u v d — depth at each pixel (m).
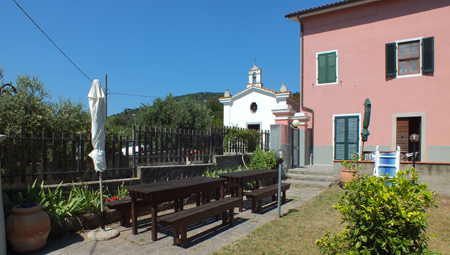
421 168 8.13
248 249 4.36
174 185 5.24
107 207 5.67
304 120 12.97
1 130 7.24
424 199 2.94
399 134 12.07
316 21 13.80
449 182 7.77
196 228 5.45
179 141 7.95
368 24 12.59
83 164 5.95
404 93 11.80
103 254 4.18
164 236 4.98
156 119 20.47
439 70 11.16
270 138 11.31
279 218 6.03
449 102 10.97
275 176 8.22
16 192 4.84
